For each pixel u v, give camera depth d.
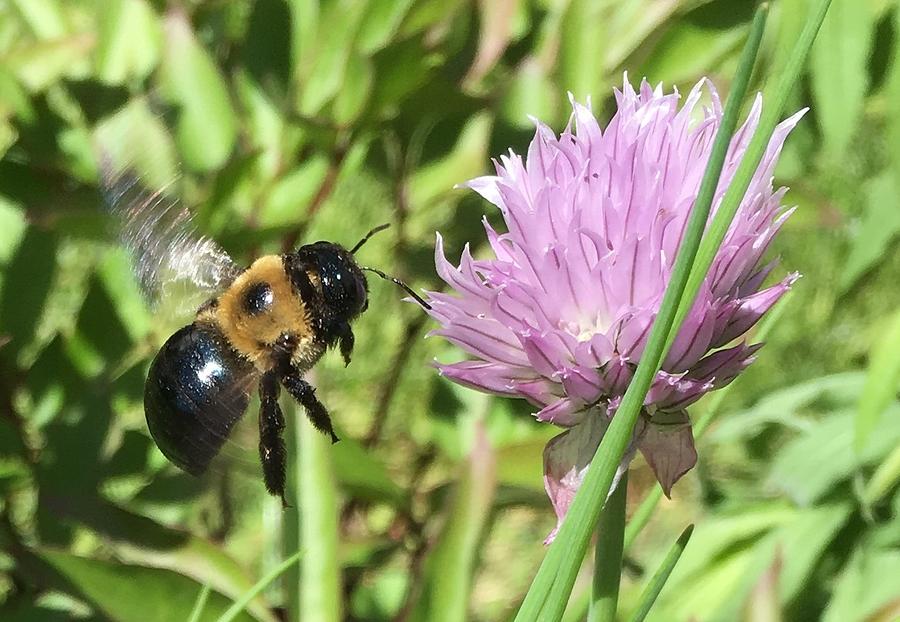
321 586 0.16
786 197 0.18
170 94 0.18
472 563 0.16
